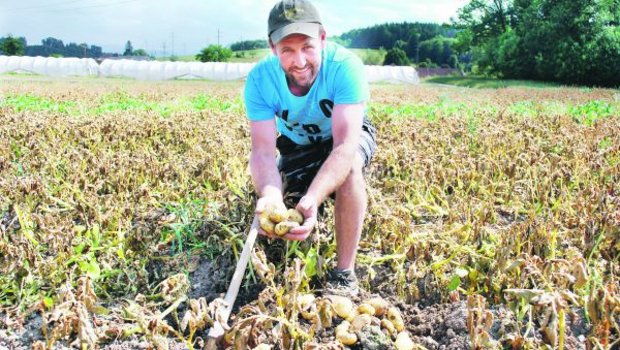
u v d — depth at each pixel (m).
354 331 2.98
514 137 7.40
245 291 3.58
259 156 3.57
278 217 3.10
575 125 9.51
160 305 3.50
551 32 52.62
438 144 7.52
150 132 8.09
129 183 5.41
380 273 3.83
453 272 3.75
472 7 70.31
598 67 50.44
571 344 2.89
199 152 6.68
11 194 4.80
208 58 91.12
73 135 8.00
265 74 3.59
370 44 154.62
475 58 73.69
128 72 54.91
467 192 5.30
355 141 3.34
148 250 3.96
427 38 140.38
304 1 3.26
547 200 4.93
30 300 3.49
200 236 4.21
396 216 4.25
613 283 2.88
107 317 3.34
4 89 23.64
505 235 3.61
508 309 3.27
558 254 3.75
